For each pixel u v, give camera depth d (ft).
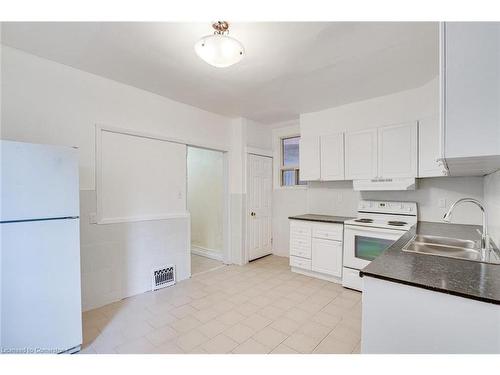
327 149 11.55
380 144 9.95
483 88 3.16
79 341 6.11
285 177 15.25
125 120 9.16
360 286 9.58
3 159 5.11
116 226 8.91
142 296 9.31
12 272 5.21
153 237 10.00
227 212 13.56
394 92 9.78
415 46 6.52
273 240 15.40
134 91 9.41
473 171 6.07
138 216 9.56
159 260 10.18
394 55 7.00
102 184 8.63
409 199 10.19
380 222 9.76
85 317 7.75
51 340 5.70
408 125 9.25
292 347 6.29
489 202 7.22
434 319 3.51
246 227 13.52
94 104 8.37
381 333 3.91
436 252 6.03
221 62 6.02
